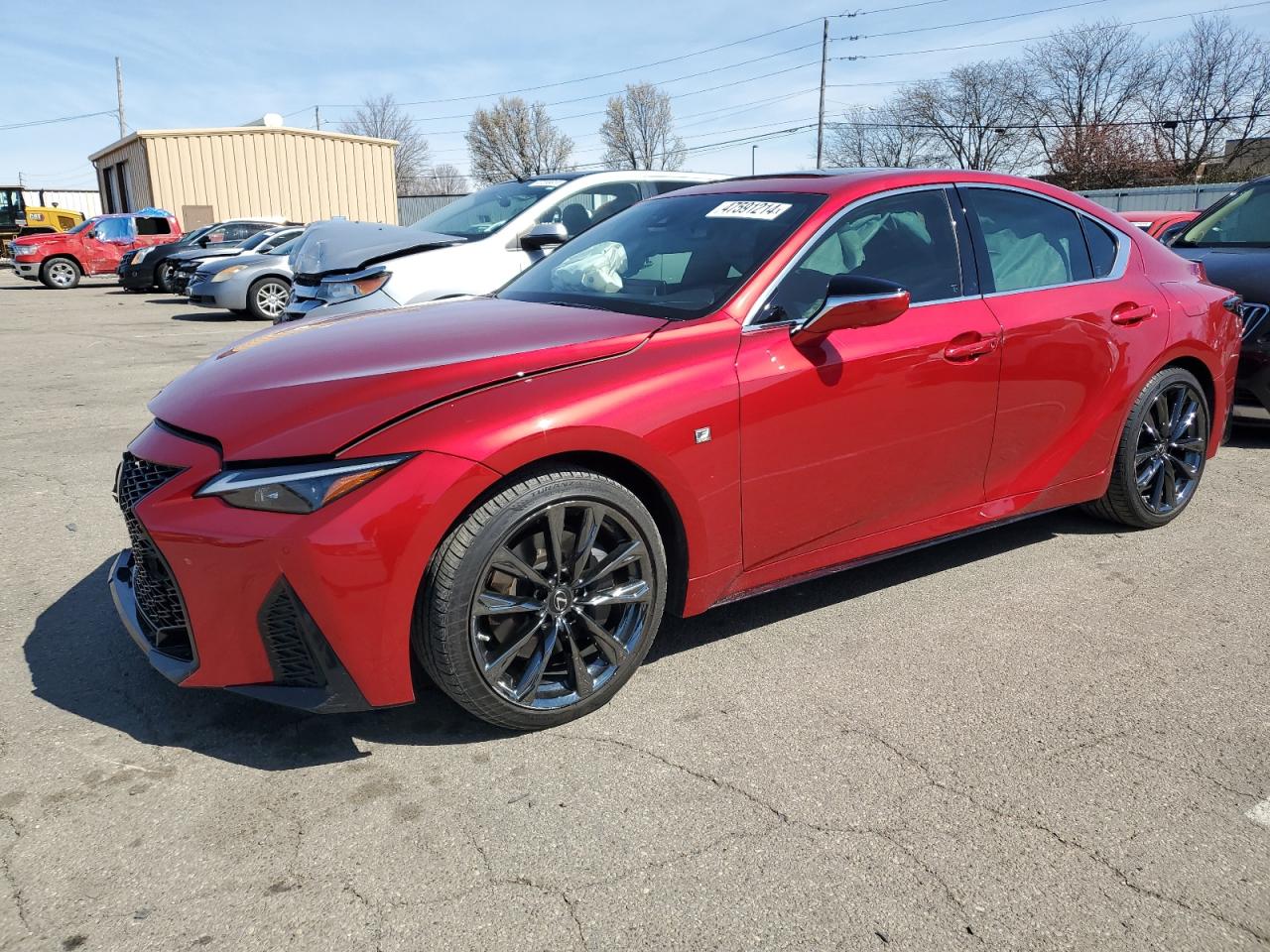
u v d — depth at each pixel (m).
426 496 2.29
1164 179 46.69
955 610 3.47
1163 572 3.81
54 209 34.06
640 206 3.97
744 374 2.80
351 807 2.31
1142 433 4.09
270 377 2.65
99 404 7.25
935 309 3.28
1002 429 3.49
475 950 1.88
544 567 2.56
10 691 2.84
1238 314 4.41
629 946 1.89
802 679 2.96
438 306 3.46
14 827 2.22
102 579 3.69
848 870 2.11
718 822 2.26
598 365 2.64
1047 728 2.69
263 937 1.90
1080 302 3.69
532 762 2.51
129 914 1.96
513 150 74.69
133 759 2.51
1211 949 1.89
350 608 2.27
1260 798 2.37
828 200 3.25
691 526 2.77
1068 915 1.97
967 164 56.81
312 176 29.48
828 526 3.11
